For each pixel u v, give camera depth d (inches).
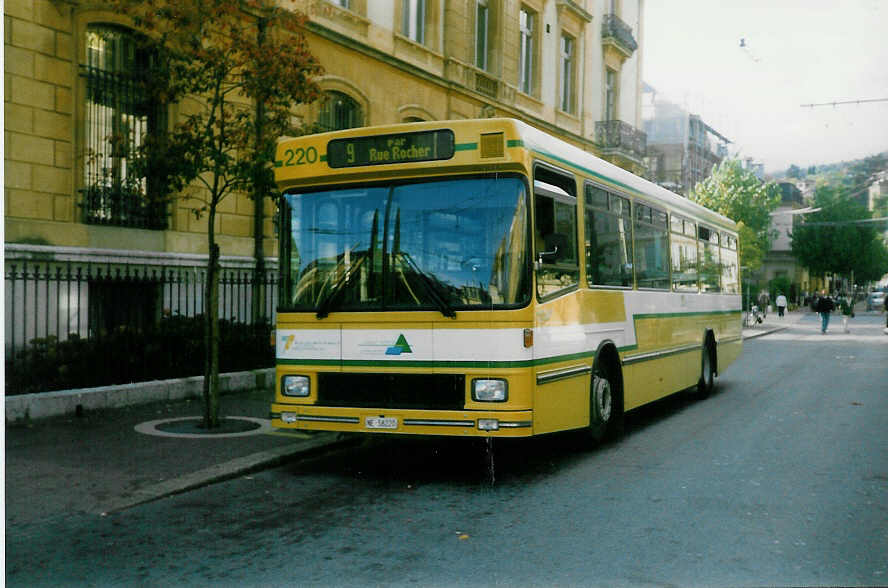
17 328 436.8
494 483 282.8
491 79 913.5
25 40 446.3
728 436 378.9
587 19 1148.5
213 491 272.2
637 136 1253.7
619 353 363.3
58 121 464.4
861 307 2864.2
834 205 2391.7
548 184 295.6
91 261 474.3
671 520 233.8
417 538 217.3
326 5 665.6
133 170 375.9
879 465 312.0
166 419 386.0
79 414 386.6
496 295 274.4
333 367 291.0
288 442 339.3
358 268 290.7
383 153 289.3
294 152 303.6
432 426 273.9
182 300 534.9
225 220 576.4
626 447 351.3
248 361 510.9
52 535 220.7
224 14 362.0
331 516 240.2
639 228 400.2
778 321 1889.8
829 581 183.3
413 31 807.1
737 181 1802.4
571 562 196.4
